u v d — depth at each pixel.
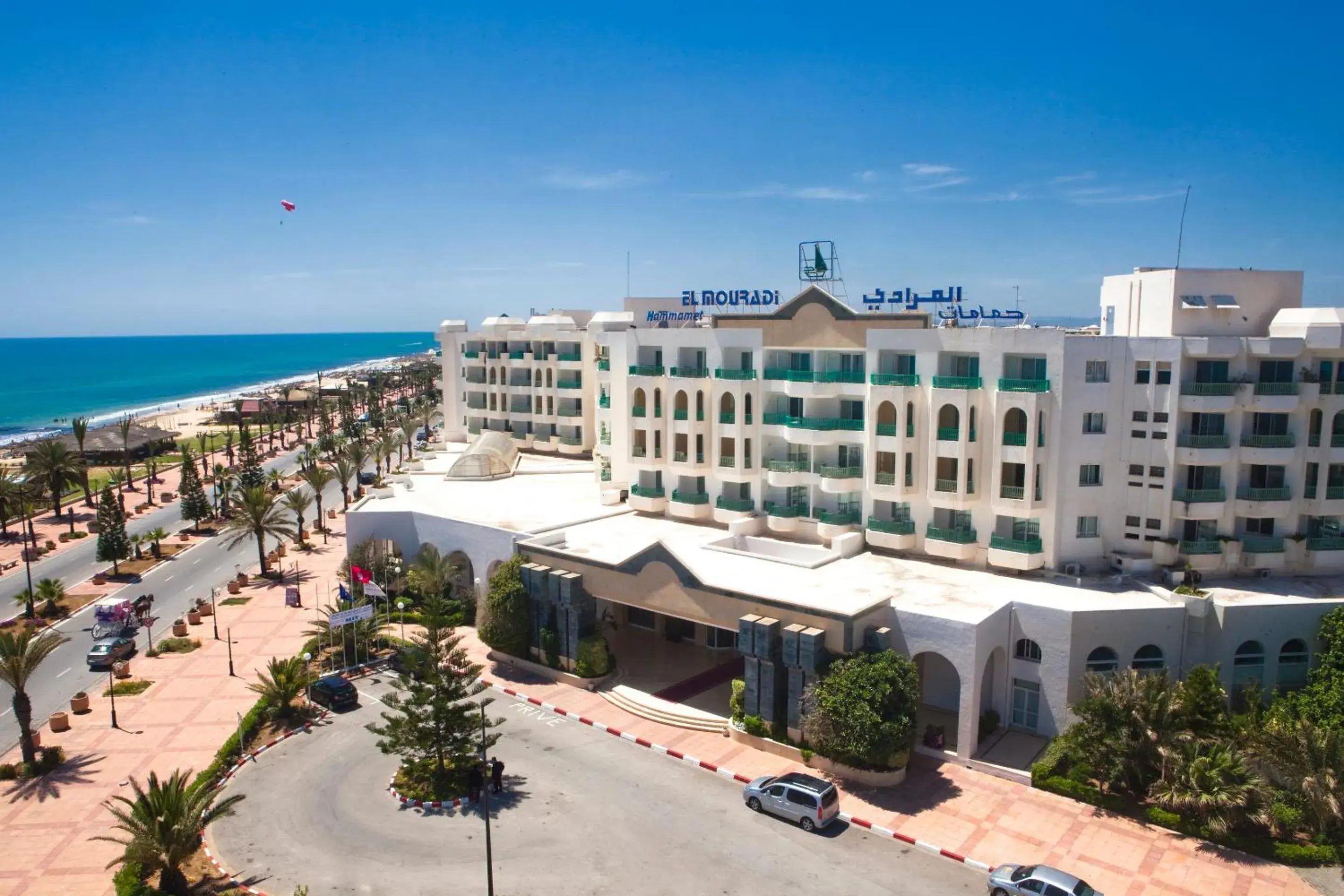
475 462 83.06
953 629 42.12
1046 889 30.95
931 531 52.88
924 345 52.78
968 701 42.06
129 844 32.19
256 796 40.09
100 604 60.41
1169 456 49.09
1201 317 51.59
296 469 134.75
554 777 41.94
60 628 63.31
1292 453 49.06
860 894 32.88
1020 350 49.66
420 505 70.62
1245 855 34.94
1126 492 50.66
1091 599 45.72
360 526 67.94
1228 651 44.31
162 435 146.25
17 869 34.72
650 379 65.44
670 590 49.75
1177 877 33.56
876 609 44.38
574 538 59.94
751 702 45.28
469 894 32.94
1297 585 48.22
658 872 34.22
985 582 49.06
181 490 92.94
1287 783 37.56
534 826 37.53
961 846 35.75
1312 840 35.22
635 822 37.91
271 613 65.62
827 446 58.50
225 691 51.44
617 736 46.50
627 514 67.56
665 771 42.69
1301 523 50.19
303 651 56.44
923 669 48.84
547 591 54.06
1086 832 36.69
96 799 39.91
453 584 65.69
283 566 79.12
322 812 38.75
